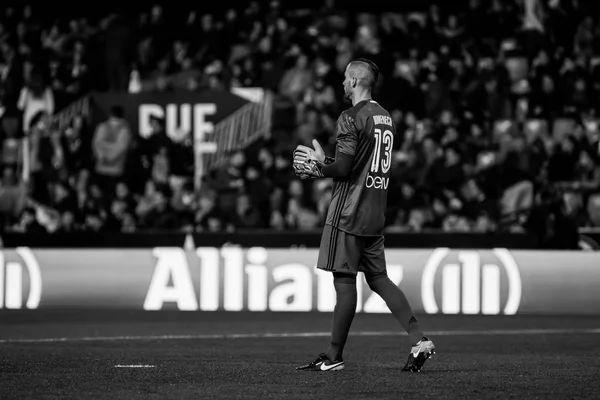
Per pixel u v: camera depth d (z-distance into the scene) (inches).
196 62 2859.3
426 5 3090.6
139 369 1023.6
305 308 2090.3
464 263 2081.7
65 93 2883.9
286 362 1119.6
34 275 2161.7
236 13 3068.4
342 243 1014.4
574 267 2069.4
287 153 2591.0
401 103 2652.6
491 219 2336.4
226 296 2117.4
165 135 2632.9
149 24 2960.1
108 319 1916.8
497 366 1087.6
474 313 2073.1
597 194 2390.5
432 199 2420.0
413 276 2092.8
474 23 2817.4
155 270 2143.2
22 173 2743.6
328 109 2662.4
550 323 1887.3
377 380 927.0
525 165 2396.7
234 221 2440.9
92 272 2155.5
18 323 1829.5
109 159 2630.4
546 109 2608.3
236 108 2630.4
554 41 2753.4
